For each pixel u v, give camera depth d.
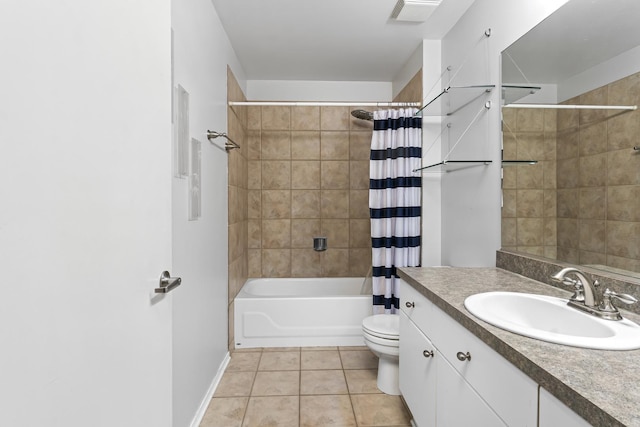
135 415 0.81
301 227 3.50
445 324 1.29
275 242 3.50
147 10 0.88
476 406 1.05
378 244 2.72
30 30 0.51
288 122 3.48
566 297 1.28
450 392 1.24
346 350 2.73
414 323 1.65
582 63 1.34
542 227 1.56
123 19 0.76
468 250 2.17
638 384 0.67
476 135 2.06
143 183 0.86
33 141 0.51
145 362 0.86
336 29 2.45
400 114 2.61
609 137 1.23
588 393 0.63
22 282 0.49
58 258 0.56
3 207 0.46
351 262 3.53
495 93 1.88
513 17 1.73
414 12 2.13
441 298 1.30
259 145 3.47
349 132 3.50
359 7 2.17
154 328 0.92
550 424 0.72
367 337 2.09
